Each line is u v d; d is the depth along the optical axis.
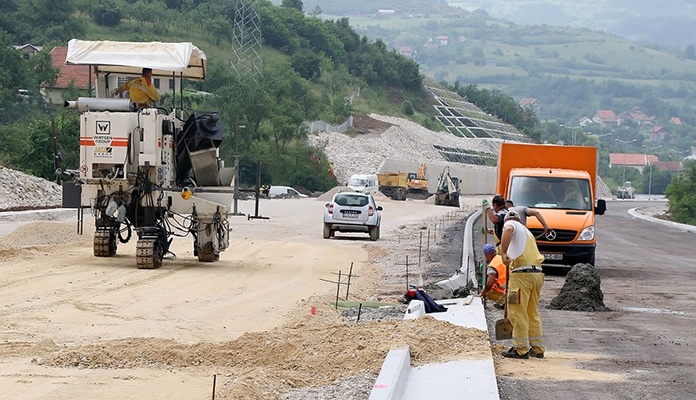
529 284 12.86
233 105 100.25
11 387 10.32
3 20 129.75
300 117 108.62
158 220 23.45
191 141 24.22
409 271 24.70
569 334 15.09
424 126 169.62
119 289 18.58
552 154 28.78
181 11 162.50
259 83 116.38
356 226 36.09
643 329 15.73
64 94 97.69
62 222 31.06
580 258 26.05
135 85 24.14
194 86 113.56
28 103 92.94
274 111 107.38
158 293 18.19
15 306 15.97
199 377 11.12
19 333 13.52
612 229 56.56
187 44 24.28
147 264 22.30
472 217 53.12
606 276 26.22
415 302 16.34
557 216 26.28
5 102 88.31
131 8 153.88
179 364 11.77
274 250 29.45
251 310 16.45
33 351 12.23
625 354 13.25
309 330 13.88
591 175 28.61
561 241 25.95
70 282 19.36
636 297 20.91
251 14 143.62
